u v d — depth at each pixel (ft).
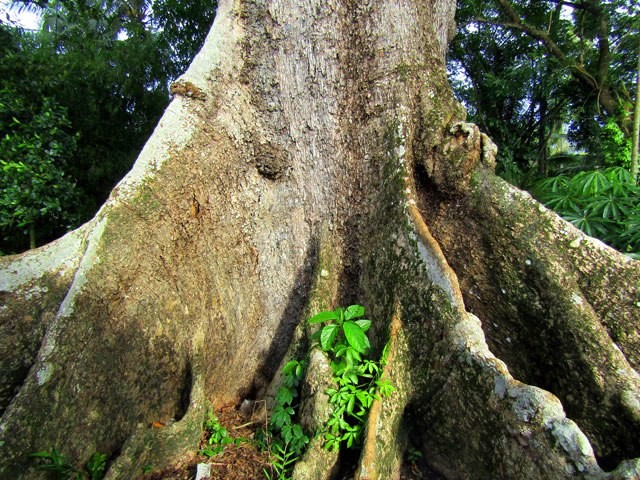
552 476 6.70
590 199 15.38
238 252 11.44
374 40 11.08
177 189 10.39
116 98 28.76
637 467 5.93
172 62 30.68
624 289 9.40
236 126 11.21
